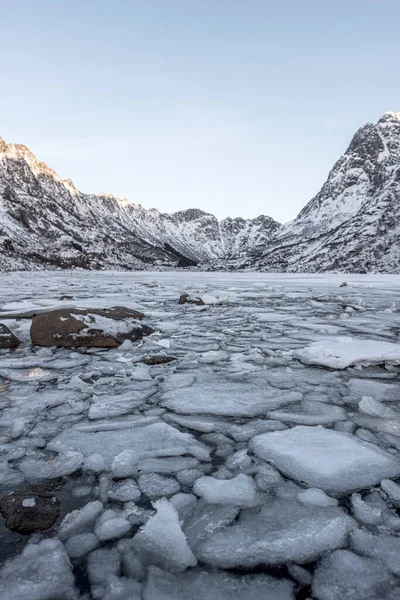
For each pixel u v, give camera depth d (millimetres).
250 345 5980
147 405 3475
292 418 3205
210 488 2195
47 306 9820
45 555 1685
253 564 1657
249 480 2277
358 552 1722
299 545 1756
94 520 1929
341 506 2049
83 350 5602
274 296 15016
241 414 3293
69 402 3535
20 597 1488
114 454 2598
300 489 2199
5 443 2740
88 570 1624
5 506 1992
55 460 2488
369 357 4781
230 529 1866
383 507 2037
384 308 11164
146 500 2100
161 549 1735
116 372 4512
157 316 9164
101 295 14766
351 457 2541
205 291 17312
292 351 5516
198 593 1515
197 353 5488
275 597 1496
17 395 3717
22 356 5281
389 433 2941
